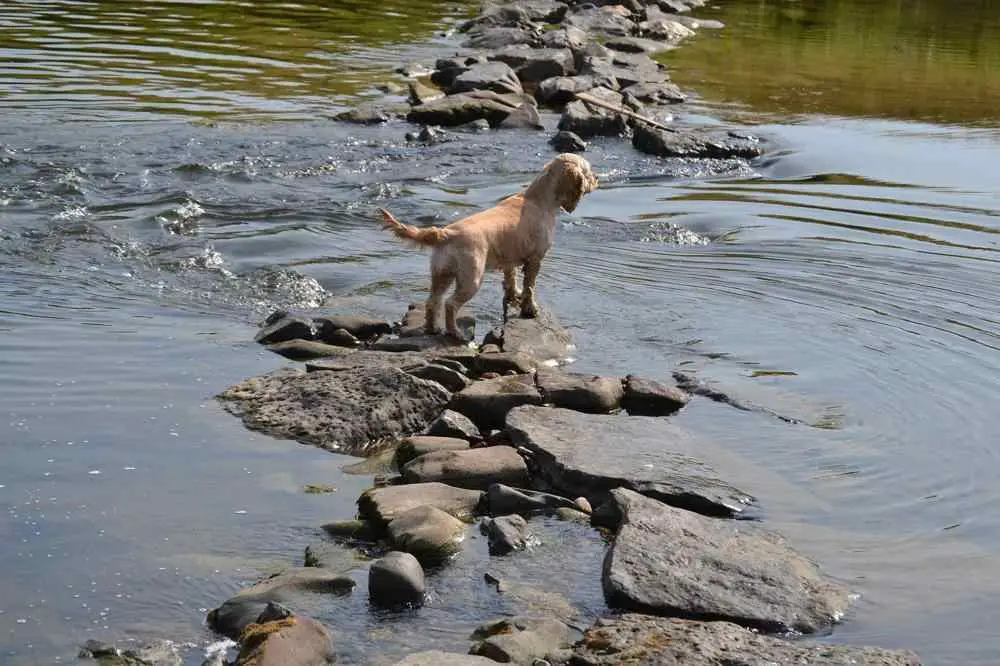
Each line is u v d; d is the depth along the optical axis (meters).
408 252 11.87
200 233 12.05
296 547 6.45
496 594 6.07
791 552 6.48
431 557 6.40
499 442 7.95
